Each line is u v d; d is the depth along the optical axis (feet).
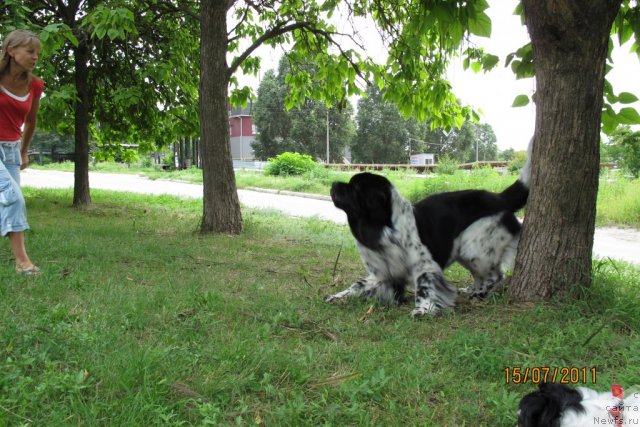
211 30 18.78
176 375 6.51
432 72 18.63
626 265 16.24
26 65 10.59
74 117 27.76
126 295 9.81
